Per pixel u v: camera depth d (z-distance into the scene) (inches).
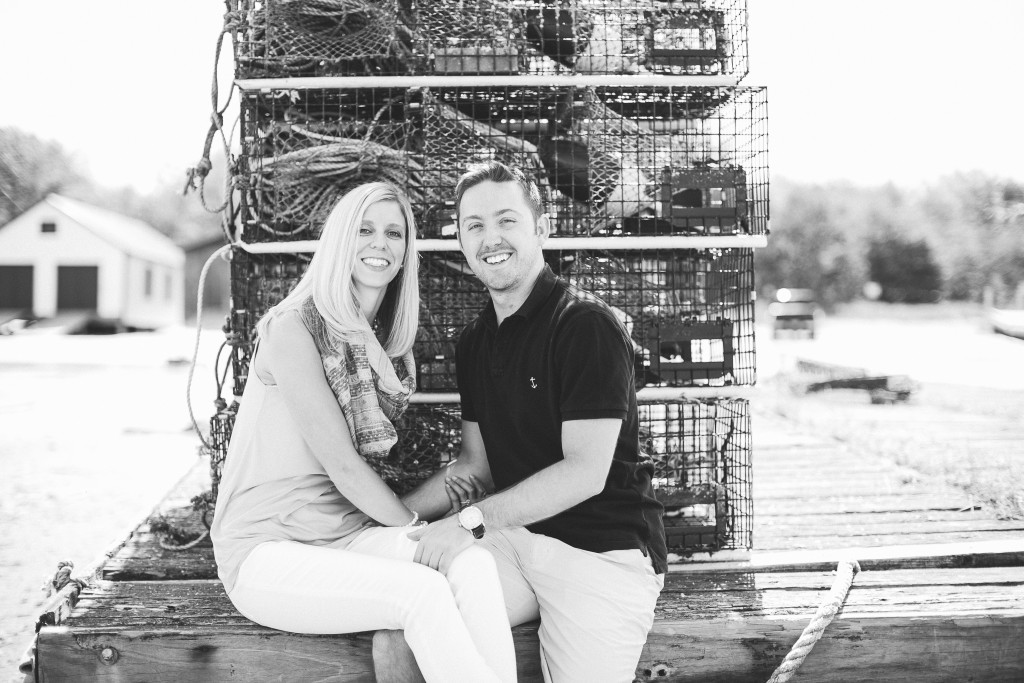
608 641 77.9
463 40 104.1
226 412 109.4
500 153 104.5
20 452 239.5
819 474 177.0
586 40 105.0
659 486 105.0
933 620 87.3
